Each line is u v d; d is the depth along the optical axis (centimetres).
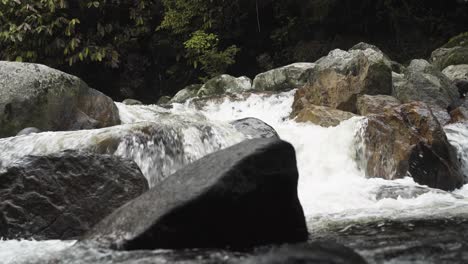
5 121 773
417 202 601
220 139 712
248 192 372
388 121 787
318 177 777
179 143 676
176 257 345
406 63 1688
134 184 525
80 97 848
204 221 366
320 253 312
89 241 385
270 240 386
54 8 1497
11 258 396
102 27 1631
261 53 1825
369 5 1755
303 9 1772
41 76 809
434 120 784
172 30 1756
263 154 378
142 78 1767
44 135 655
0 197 497
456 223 459
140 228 367
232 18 1798
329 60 1074
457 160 807
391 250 365
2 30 1480
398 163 746
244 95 1204
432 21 1764
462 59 1347
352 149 799
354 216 529
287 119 1088
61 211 500
